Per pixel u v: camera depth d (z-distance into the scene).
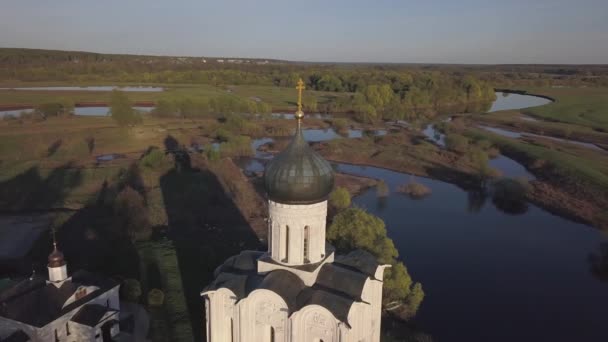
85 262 51.22
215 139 122.88
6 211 67.62
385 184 85.62
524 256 58.56
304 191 25.36
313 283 26.28
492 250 60.06
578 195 79.44
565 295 49.44
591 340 41.91
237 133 130.50
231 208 70.06
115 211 62.16
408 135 130.88
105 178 83.81
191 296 44.47
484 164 93.00
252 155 108.75
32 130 121.12
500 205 78.00
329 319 24.06
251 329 26.19
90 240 57.06
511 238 64.12
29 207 69.31
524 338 41.78
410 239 62.91
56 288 35.62
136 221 59.00
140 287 44.34
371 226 45.66
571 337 42.25
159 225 62.88
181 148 111.75
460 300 47.72
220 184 81.00
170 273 48.81
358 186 85.56
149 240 57.84
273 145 117.94
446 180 91.50
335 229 46.00
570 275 53.88
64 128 125.19
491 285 51.06
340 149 110.69
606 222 68.44
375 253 42.88
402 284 41.88
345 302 24.52
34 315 33.69
